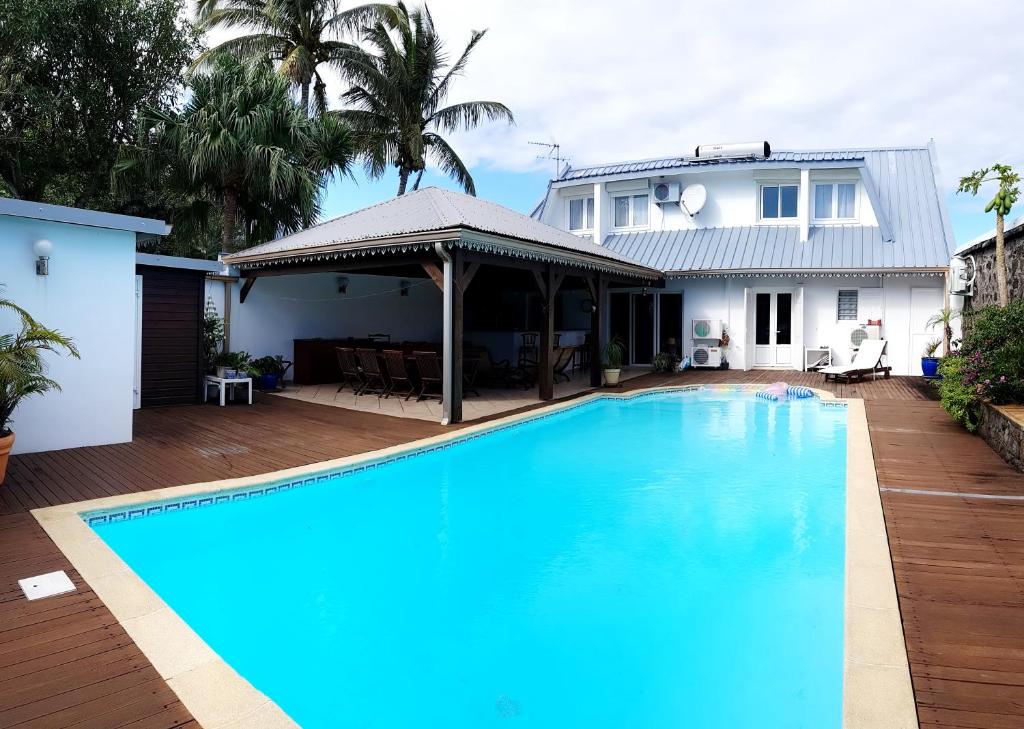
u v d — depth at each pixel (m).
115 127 18.19
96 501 5.35
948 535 4.63
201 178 15.27
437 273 9.52
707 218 19.33
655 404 12.59
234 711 2.62
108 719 2.54
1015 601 3.55
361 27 21.28
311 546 5.33
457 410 9.49
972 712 2.54
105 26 17.33
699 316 18.11
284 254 11.07
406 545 5.33
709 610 4.14
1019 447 6.46
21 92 16.00
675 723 3.00
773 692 3.24
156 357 10.44
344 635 3.88
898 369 16.50
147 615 3.43
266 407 10.74
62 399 7.32
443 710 3.13
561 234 13.82
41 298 7.05
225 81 15.11
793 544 5.25
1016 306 8.04
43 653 3.03
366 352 12.11
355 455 7.28
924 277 16.22
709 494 6.66
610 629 3.92
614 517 5.98
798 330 17.08
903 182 18.73
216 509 5.79
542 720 3.04
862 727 2.46
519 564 4.92
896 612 3.40
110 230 7.56
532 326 19.64
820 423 10.60
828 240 17.64
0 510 5.14
